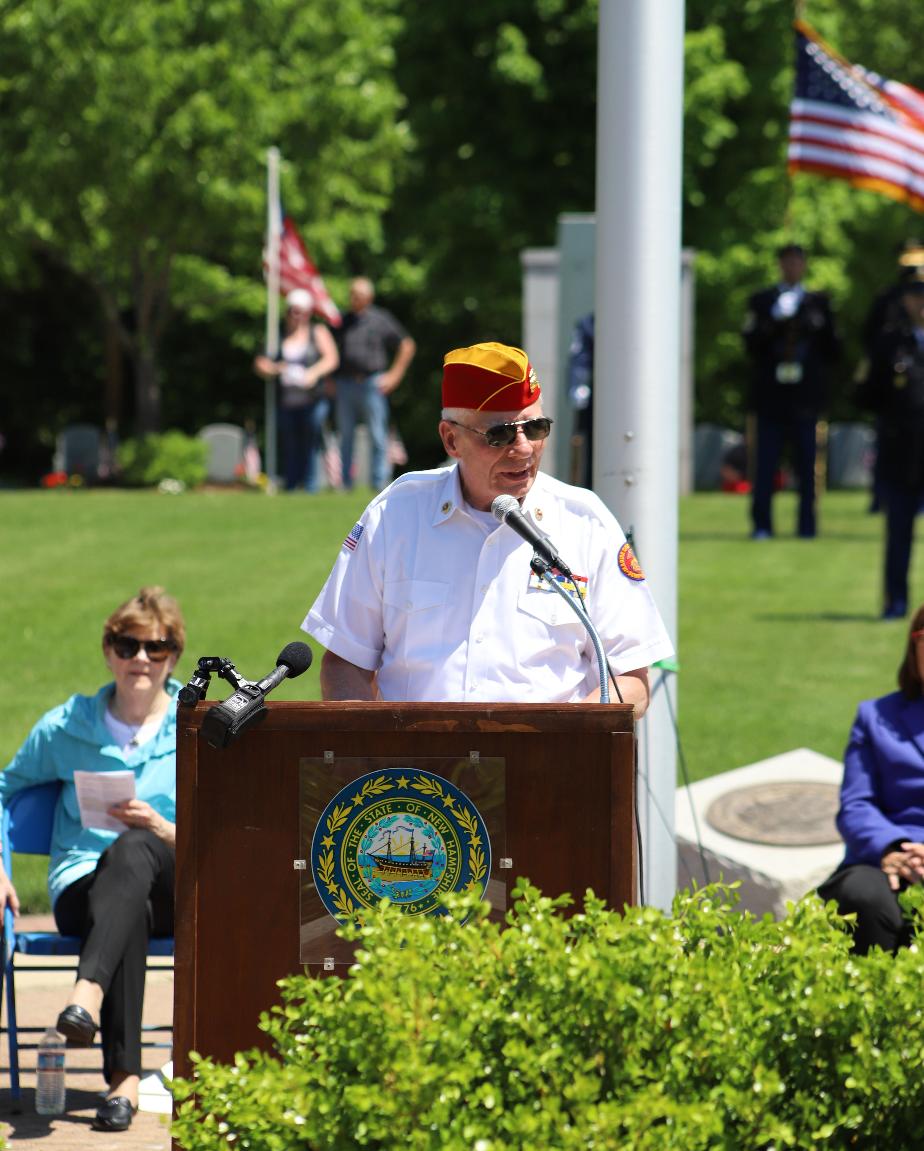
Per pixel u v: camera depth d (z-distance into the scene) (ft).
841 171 88.99
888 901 31.32
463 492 24.61
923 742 33.27
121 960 30.04
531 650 24.08
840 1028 18.63
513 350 23.88
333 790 21.03
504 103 197.16
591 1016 18.17
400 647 24.41
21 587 76.79
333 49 182.39
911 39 249.14
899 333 71.56
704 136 190.29
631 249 31.40
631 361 31.50
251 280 202.49
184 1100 19.99
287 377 131.13
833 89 89.10
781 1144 17.84
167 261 182.70
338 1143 17.88
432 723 20.95
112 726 33.78
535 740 20.98
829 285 200.44
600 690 22.44
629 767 20.92
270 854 21.09
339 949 21.13
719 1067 18.24
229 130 169.17
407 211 211.20
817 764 39.81
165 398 239.50
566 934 19.58
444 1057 17.76
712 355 204.13
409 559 24.47
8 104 170.71
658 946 18.90
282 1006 21.13
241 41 174.40
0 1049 33.71
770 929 20.36
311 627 25.00
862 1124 18.61
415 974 18.35
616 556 24.62
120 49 165.68
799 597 77.82
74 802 33.27
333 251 188.14
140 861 30.89
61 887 32.22
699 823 38.55
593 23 192.65
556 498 24.67
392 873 21.12
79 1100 31.17
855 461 177.78
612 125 31.45
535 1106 17.63
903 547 72.54
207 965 21.16
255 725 20.95
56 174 170.30
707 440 171.94
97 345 232.12
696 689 59.88
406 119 200.54
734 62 194.18
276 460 198.18
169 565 83.05
